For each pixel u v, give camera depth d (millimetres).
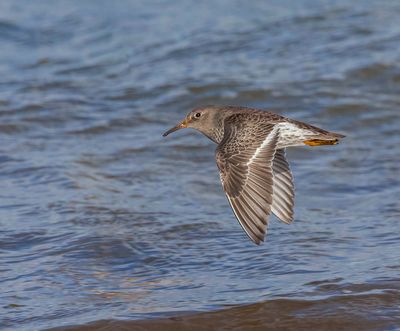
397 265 12305
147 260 12812
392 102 18938
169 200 14977
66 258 12805
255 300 11406
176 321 10945
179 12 24234
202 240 13445
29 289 11930
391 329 10727
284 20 23172
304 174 16109
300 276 12109
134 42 22516
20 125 18219
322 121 18438
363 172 16125
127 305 11438
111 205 14625
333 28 22516
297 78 20047
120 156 16828
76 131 18016
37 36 23219
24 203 14688
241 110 12188
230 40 22234
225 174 10320
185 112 19031
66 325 10898
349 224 13945
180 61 21359
